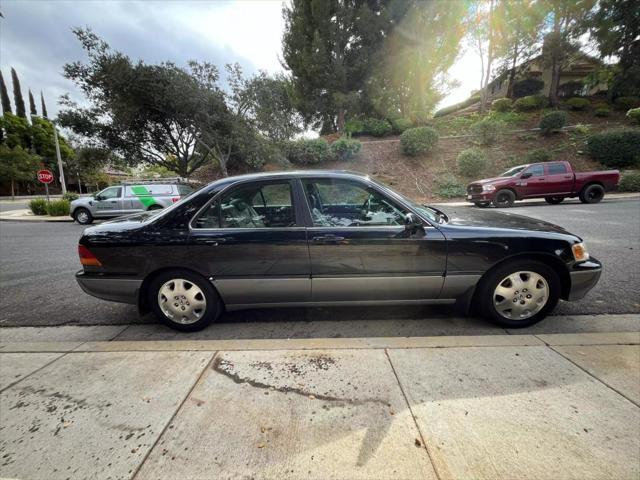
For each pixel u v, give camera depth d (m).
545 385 2.09
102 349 2.70
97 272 2.99
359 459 1.61
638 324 2.96
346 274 2.90
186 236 2.89
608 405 1.90
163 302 3.04
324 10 17.06
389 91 19.41
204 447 1.70
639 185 14.15
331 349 2.59
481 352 2.47
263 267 2.90
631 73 19.88
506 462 1.56
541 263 2.86
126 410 1.99
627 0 18.08
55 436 1.80
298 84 18.94
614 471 1.49
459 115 24.17
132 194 12.76
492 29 19.70
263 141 15.17
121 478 1.55
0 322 3.43
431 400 1.99
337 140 18.16
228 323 3.27
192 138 16.84
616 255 5.09
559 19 19.02
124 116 14.20
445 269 2.87
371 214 3.02
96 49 13.17
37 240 8.89
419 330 3.01
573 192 12.39
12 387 2.24
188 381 2.25
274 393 2.10
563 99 23.11
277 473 1.55
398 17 17.61
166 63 13.78
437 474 1.51
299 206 2.94
